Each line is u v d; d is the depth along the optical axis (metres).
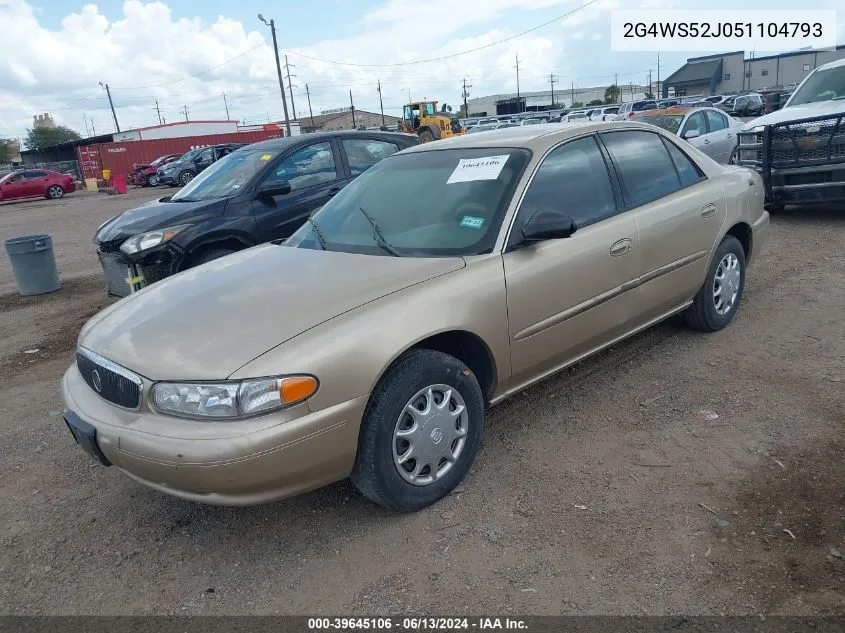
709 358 4.58
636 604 2.49
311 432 2.68
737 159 9.33
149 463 2.68
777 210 9.40
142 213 6.46
